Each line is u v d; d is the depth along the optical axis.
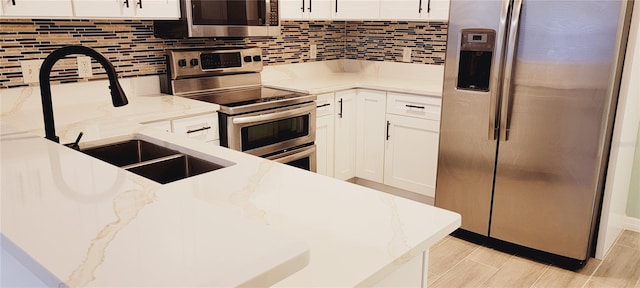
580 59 2.27
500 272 2.52
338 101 3.39
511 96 2.51
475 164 2.75
